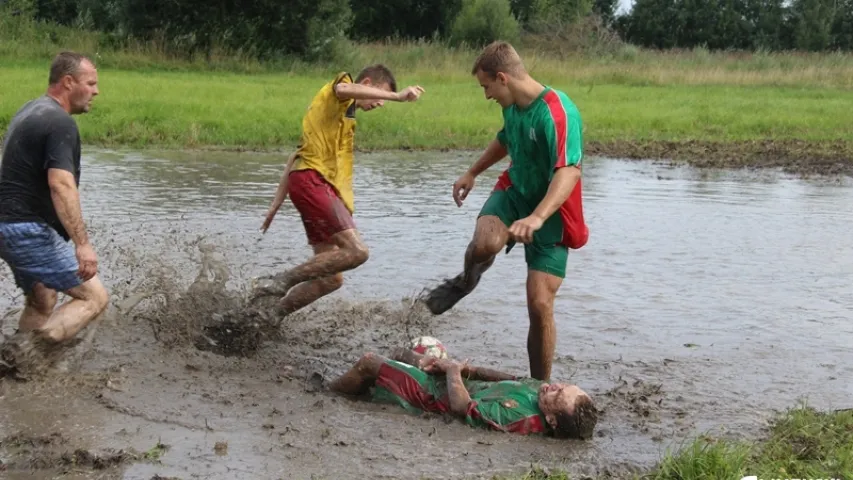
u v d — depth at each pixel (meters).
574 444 5.15
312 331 7.09
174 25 34.38
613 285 8.48
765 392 6.05
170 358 6.15
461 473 4.68
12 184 5.61
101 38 34.06
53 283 5.75
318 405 5.53
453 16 54.50
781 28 66.50
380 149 17.92
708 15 66.31
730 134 21.61
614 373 6.32
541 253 5.94
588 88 31.86
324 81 30.75
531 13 59.53
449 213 11.47
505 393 5.42
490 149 6.45
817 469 4.77
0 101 18.69
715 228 11.20
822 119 23.86
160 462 4.62
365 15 55.25
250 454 4.77
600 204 12.63
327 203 6.40
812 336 7.24
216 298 6.93
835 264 9.55
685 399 5.88
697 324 7.45
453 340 6.95
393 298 7.91
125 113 18.53
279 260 8.82
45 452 4.67
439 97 25.41
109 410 5.25
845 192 14.42
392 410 5.58
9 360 5.57
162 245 9.17
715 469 4.65
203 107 20.11
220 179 13.31
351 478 4.56
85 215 10.35
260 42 35.47
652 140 20.39
